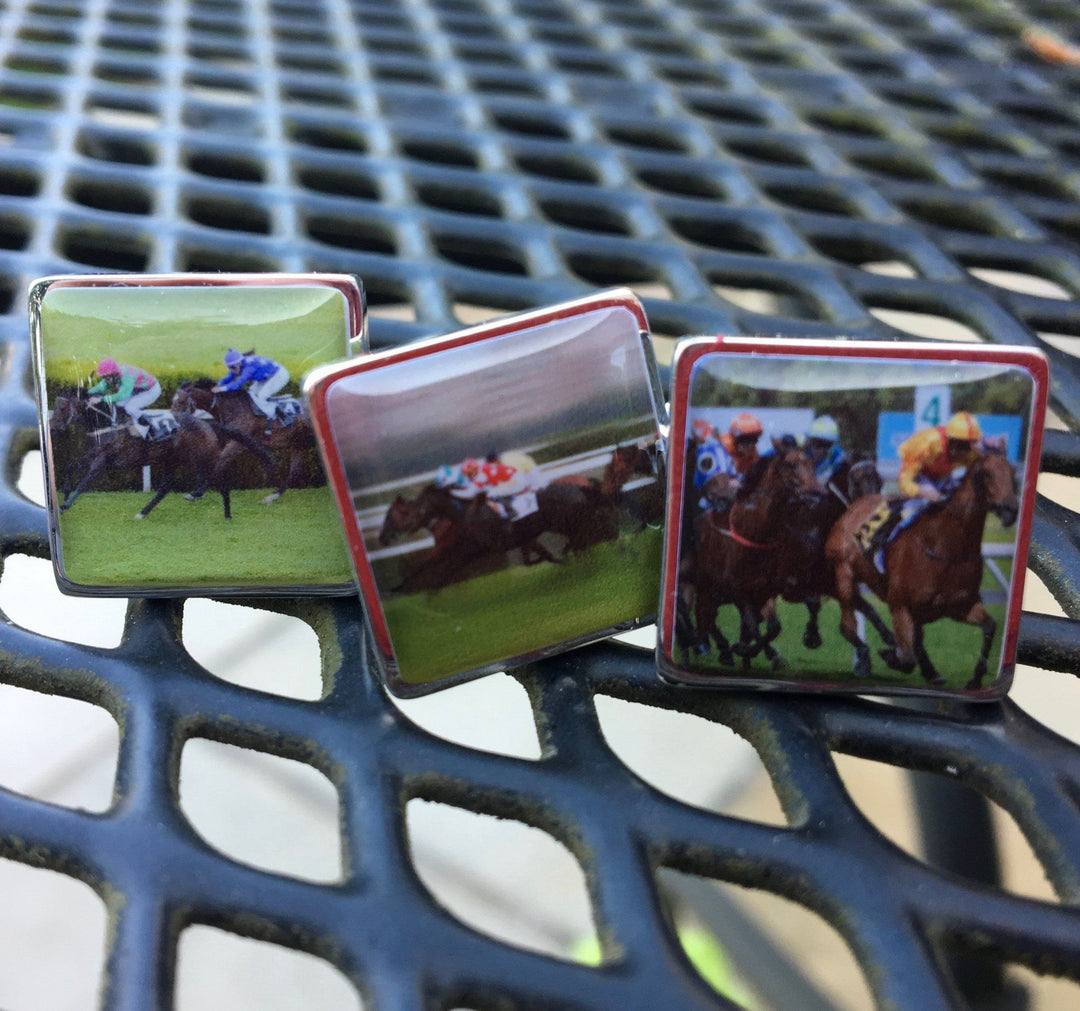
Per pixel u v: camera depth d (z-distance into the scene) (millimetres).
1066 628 60
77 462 56
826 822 50
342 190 96
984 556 53
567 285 85
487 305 84
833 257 94
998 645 54
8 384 70
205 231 86
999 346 52
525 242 90
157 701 53
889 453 53
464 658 54
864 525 53
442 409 52
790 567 54
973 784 54
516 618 54
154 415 56
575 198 96
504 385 53
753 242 94
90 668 54
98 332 55
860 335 81
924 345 52
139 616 57
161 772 50
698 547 54
